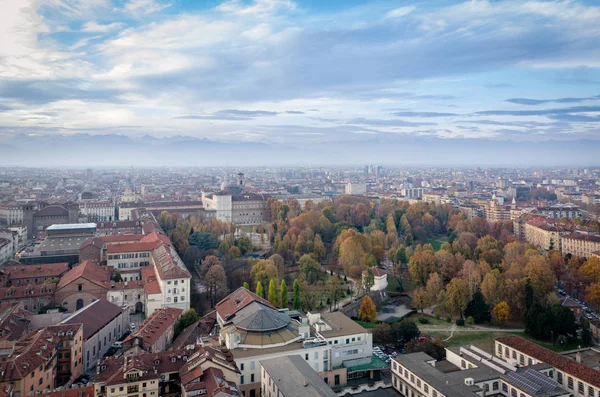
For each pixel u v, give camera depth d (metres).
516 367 166.00
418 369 165.50
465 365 177.25
